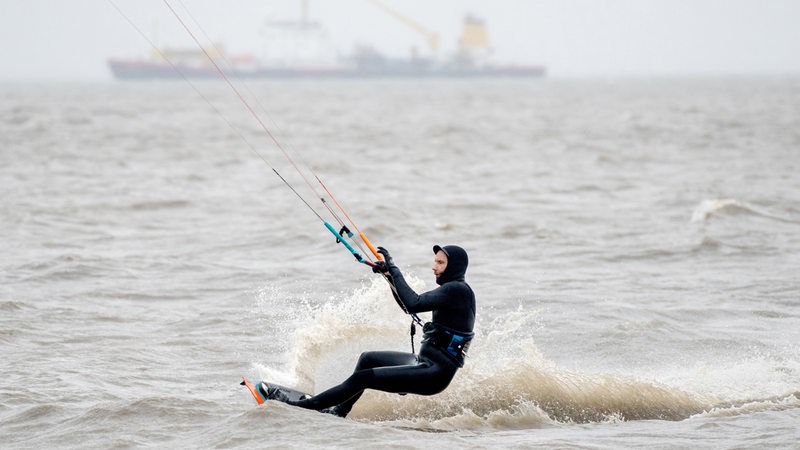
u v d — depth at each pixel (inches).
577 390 1349.7
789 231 3016.7
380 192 4136.3
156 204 3629.4
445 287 1208.8
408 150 6545.3
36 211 3339.1
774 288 2181.3
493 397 1330.0
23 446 1117.7
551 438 1189.1
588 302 2028.8
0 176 4520.2
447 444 1123.9
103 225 3139.8
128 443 1117.1
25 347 1609.3
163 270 2369.6
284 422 1169.4
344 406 1230.9
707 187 4025.6
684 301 2050.9
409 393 1214.9
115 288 2140.7
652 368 1561.3
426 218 3312.0
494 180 4611.2
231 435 1130.7
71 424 1189.7
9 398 1295.5
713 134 7524.6
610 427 1259.8
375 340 1488.7
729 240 2844.5
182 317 1877.5
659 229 3053.6
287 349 1643.7
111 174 4768.7
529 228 3061.0
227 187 4296.3
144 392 1362.0
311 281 2247.8
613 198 3855.8
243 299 2053.4
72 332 1727.4
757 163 5216.5
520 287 2183.8
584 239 2871.6
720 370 1529.3
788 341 1727.4
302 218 3309.5
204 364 1539.1
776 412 1309.1
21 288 2117.4
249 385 1262.3
